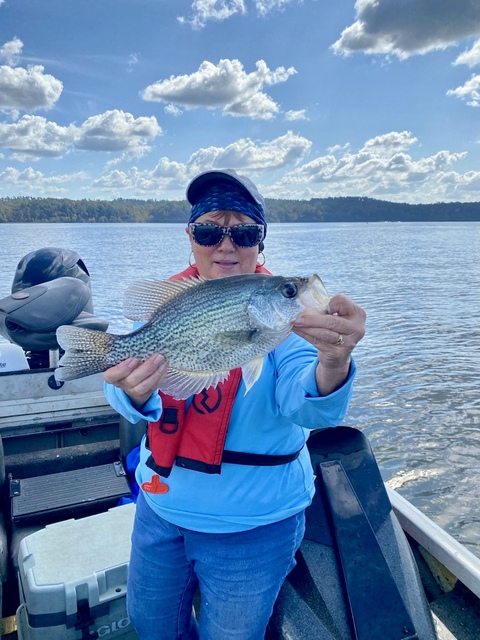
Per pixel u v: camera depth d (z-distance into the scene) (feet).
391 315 71.10
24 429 13.42
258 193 8.21
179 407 7.25
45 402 13.55
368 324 65.41
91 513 11.54
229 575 7.07
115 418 14.19
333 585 7.86
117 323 55.26
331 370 6.00
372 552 8.17
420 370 46.80
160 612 7.86
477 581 8.81
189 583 7.96
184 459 7.16
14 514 10.77
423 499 28.84
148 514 7.82
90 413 13.87
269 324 6.81
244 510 7.04
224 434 7.05
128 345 7.42
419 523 10.41
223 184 8.02
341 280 107.45
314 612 7.67
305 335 5.72
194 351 7.17
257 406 7.13
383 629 7.30
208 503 7.11
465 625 8.98
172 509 7.28
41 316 14.07
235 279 7.07
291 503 7.30
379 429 35.94
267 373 7.26
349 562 8.01
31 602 7.82
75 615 8.00
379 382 44.16
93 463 12.97
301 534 7.66
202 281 7.28
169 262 119.65
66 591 7.86
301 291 6.77
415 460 32.17
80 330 7.34
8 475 12.20
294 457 7.42
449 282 105.09
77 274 17.66
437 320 67.51
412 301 82.17
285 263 140.46
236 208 7.80
